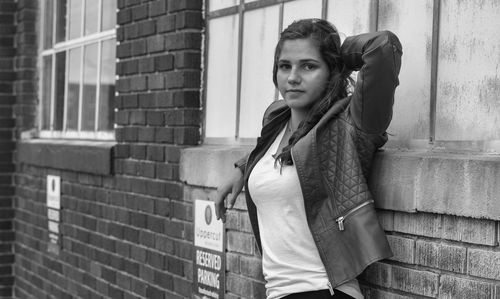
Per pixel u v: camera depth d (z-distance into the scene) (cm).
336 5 401
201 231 481
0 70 803
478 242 303
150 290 538
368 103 307
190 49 506
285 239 327
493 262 298
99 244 612
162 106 527
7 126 799
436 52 342
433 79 343
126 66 572
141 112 552
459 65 332
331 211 321
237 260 448
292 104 331
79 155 632
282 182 325
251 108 463
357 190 320
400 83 359
